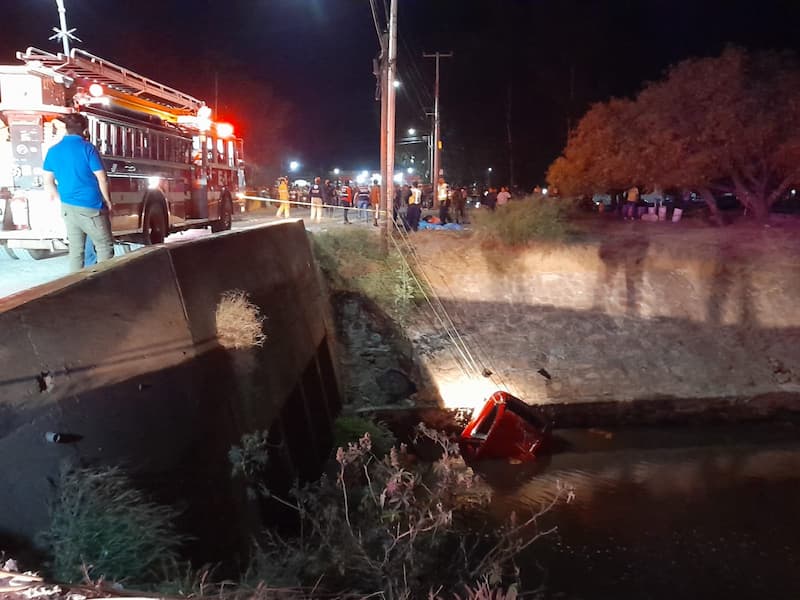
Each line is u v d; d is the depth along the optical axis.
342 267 18.14
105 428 5.21
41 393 4.73
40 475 4.49
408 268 18.48
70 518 4.32
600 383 16.41
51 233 11.45
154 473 5.57
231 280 8.73
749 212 28.48
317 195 30.58
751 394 16.23
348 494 8.34
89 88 11.87
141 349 6.00
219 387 7.20
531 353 17.09
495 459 13.48
